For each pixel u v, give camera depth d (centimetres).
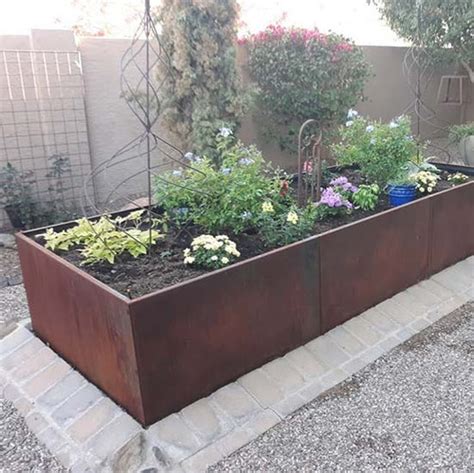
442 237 321
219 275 203
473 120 862
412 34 640
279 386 220
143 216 294
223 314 208
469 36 661
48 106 451
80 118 471
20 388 224
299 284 236
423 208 299
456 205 326
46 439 194
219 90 495
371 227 266
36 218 420
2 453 189
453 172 402
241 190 265
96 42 475
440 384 222
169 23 472
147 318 183
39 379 227
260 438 193
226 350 213
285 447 188
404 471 174
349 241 255
